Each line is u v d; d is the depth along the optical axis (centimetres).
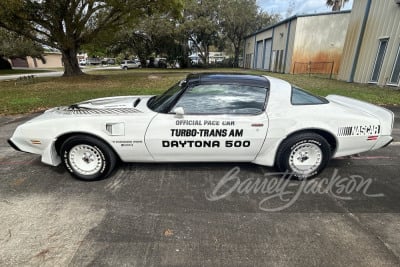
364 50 1224
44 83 1448
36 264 202
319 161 333
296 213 268
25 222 251
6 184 322
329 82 1327
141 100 375
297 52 2205
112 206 278
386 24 1084
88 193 303
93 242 225
